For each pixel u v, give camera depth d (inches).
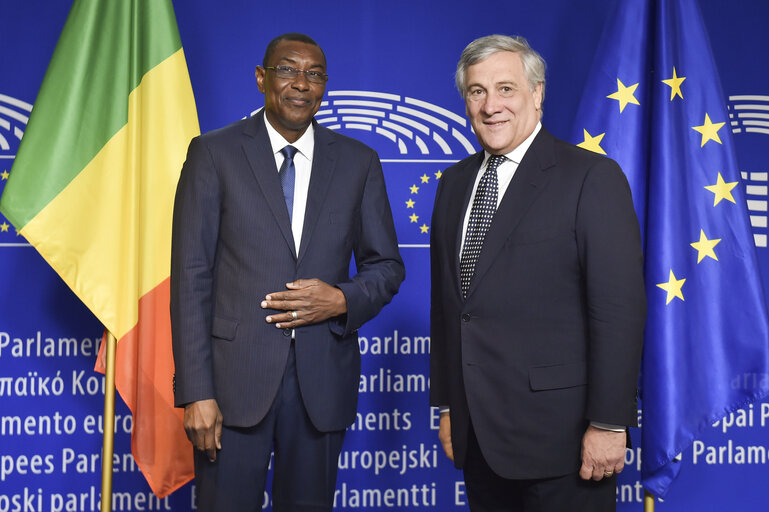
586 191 70.9
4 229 116.6
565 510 71.6
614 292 69.1
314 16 120.3
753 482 119.4
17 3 117.6
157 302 100.3
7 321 116.3
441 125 120.6
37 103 99.4
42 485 116.3
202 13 119.4
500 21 121.3
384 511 118.6
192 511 117.5
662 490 95.9
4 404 116.0
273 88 79.1
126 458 117.0
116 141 100.3
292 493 78.6
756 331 93.5
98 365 105.0
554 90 121.2
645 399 94.5
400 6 121.0
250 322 75.8
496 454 72.1
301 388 76.3
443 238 79.6
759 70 121.1
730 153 96.6
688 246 95.3
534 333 71.7
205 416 74.0
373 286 79.8
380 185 84.7
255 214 77.0
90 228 99.1
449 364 77.1
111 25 101.7
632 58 100.2
